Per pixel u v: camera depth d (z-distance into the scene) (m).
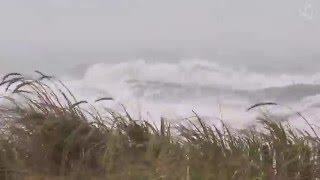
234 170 20.16
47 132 22.20
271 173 20.06
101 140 22.36
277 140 22.12
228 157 21.23
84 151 21.89
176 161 20.53
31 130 22.69
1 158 21.05
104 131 23.09
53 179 20.78
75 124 22.78
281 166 20.27
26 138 22.50
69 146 21.75
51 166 21.59
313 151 21.61
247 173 19.91
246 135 23.38
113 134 21.73
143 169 20.33
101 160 21.17
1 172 20.67
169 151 21.42
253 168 20.22
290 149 21.45
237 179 19.83
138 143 22.20
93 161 21.44
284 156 21.31
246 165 20.23
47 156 21.89
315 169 20.84
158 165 20.31
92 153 21.59
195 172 19.97
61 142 22.08
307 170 20.80
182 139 22.95
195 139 22.66
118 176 20.19
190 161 20.48
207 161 20.72
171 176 19.72
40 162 21.69
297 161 20.92
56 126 22.42
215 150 21.56
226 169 20.11
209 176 19.80
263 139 22.67
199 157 20.98
